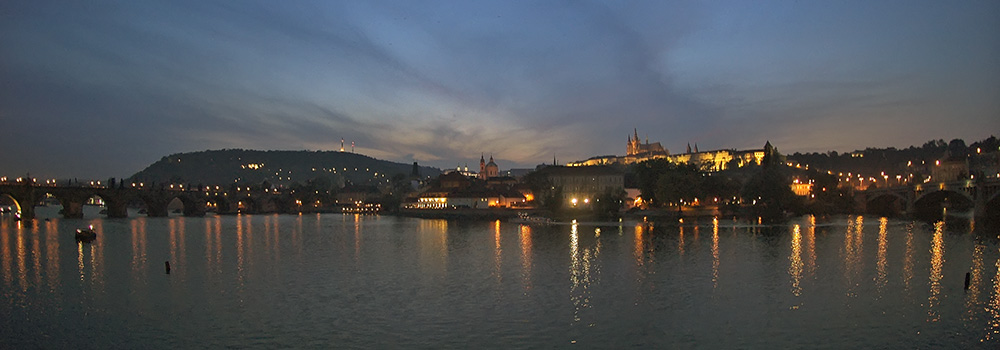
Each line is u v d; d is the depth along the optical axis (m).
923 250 96.56
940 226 146.62
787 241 113.69
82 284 69.94
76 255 96.50
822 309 56.03
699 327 50.72
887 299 59.69
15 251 102.00
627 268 80.44
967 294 61.53
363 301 60.72
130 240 123.94
